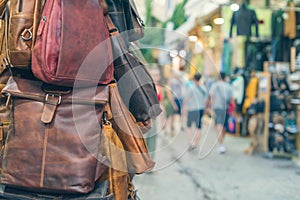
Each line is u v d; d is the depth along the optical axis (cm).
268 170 412
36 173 85
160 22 345
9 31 85
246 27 492
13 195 90
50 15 80
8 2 88
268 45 579
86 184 85
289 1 501
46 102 86
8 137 89
